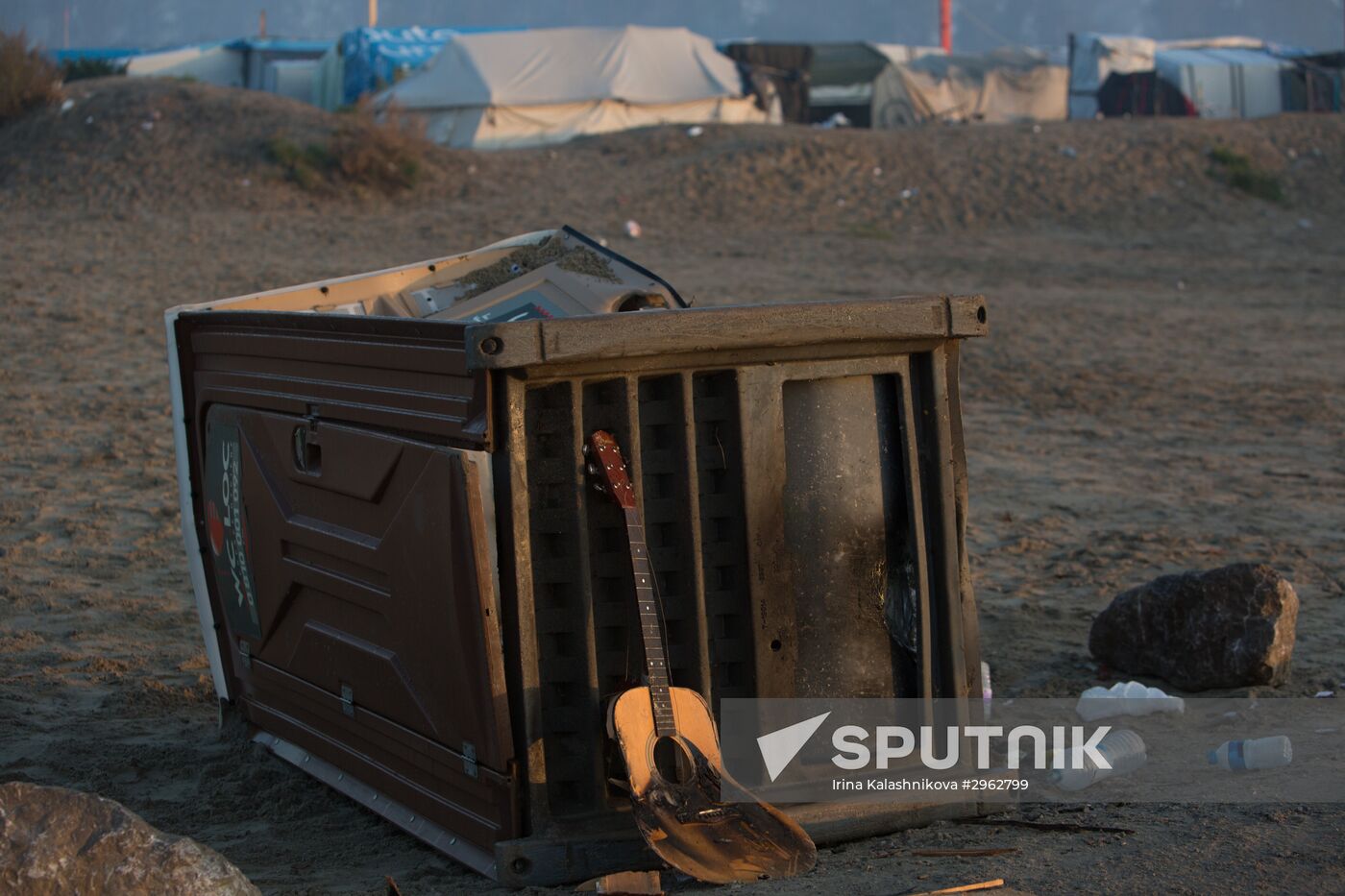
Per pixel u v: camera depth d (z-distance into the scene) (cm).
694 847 416
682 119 3425
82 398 1298
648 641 425
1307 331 1964
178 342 591
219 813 519
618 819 437
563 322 413
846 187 2795
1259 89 4159
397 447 450
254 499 543
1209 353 1794
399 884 440
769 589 455
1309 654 706
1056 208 2795
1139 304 2133
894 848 445
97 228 2202
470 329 405
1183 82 4128
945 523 474
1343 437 1372
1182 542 973
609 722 421
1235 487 1161
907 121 3916
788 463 459
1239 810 455
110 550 908
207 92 2862
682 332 429
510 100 3231
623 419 435
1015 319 1964
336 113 2919
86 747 586
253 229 2258
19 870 326
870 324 455
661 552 448
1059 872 400
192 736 612
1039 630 771
